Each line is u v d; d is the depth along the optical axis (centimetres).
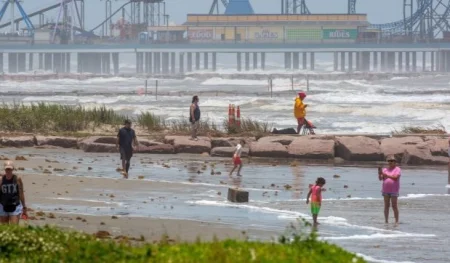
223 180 11750
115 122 18800
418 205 9788
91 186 10706
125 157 11888
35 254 4806
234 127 17350
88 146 15350
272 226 8119
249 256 4128
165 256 4188
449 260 6844
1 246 4884
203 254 4172
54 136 16238
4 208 6762
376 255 7012
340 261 4162
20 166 12625
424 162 14288
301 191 10700
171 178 11831
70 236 5088
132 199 9719
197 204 9438
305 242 4469
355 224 8438
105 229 7681
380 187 11250
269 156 14850
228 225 8100
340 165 13962
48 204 9138
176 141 15362
